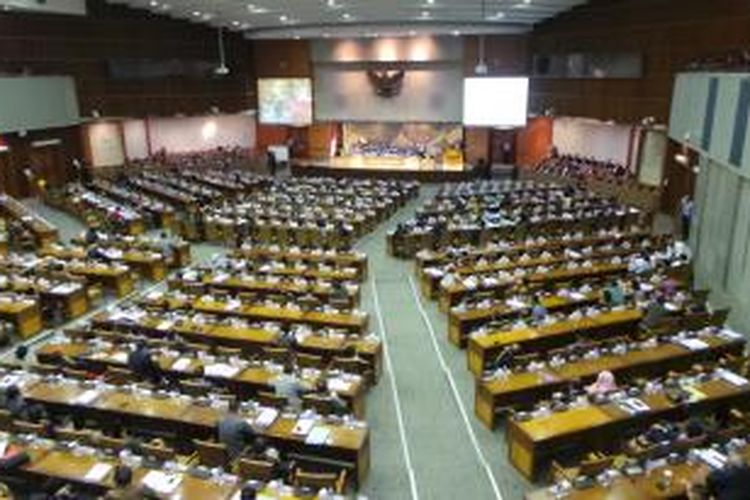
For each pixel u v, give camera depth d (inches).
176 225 1014.4
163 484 358.3
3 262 785.6
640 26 1098.7
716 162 714.8
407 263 902.4
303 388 458.0
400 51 1498.5
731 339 534.0
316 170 1509.6
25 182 1258.0
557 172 1331.2
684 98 909.2
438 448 466.3
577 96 1277.1
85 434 402.6
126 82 1353.3
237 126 1621.6
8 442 398.0
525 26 1382.9
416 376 571.5
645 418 425.4
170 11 1306.6
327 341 547.2
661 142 1105.4
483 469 442.0
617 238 852.6
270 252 835.4
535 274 708.7
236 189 1241.4
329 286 691.4
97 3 1288.1
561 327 562.9
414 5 1115.9
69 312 690.2
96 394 458.3
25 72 1178.6
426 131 1567.4
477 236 922.7
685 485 347.3
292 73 1558.8
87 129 1359.5
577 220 967.6
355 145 1609.3
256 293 686.5
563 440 414.3
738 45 904.9
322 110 1579.7
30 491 377.1
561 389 473.4
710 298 722.8
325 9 1168.2
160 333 574.2
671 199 1065.5
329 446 404.2
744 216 637.9
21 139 1235.9
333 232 936.3
